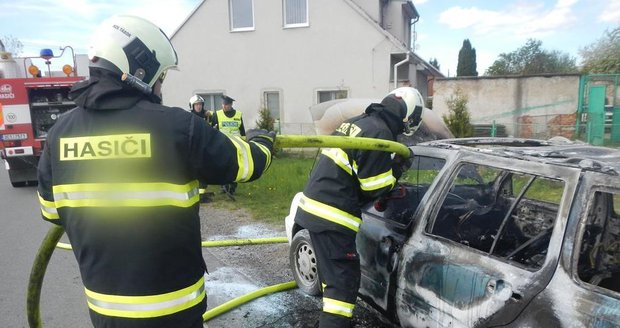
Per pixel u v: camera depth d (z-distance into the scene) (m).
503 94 13.95
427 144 3.21
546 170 2.21
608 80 14.57
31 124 9.52
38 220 6.85
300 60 15.81
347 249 2.80
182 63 17.12
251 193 8.09
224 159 1.65
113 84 1.62
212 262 4.81
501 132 13.73
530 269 2.12
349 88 15.36
